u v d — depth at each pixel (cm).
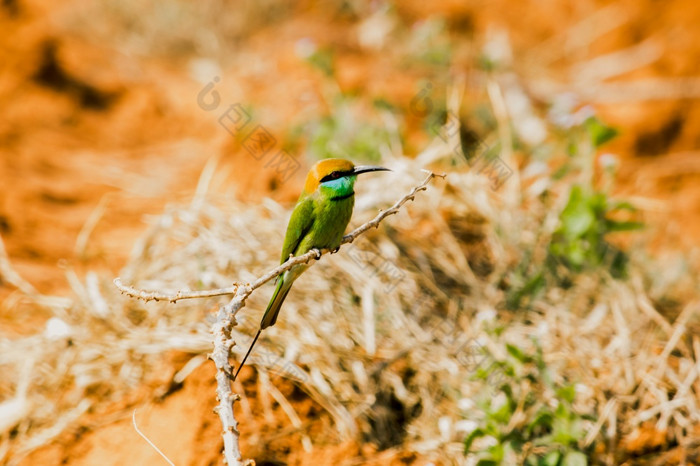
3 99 1695
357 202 1123
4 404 927
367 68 1786
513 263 1119
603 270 1102
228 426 616
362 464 869
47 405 933
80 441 884
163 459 841
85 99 1772
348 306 1001
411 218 1137
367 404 917
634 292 1084
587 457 877
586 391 933
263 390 902
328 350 946
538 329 1002
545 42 2022
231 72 1931
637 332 1029
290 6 2133
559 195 1257
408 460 877
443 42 1817
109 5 2077
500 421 843
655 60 1828
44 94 1738
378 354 964
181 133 1725
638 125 1659
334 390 923
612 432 896
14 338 1041
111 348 962
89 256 1250
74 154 1602
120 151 1648
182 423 870
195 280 1028
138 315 1010
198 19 2067
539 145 1412
